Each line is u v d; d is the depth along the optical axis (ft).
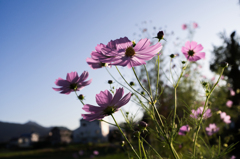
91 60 4.53
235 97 24.77
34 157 62.54
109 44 4.04
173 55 4.63
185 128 5.50
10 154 89.15
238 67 29.17
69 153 58.54
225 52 29.37
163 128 3.58
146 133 3.90
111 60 3.74
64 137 146.10
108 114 3.46
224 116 10.26
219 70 12.81
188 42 5.04
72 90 4.53
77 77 4.48
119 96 3.46
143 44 3.83
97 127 103.19
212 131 8.80
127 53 3.76
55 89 4.51
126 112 5.22
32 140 171.12
